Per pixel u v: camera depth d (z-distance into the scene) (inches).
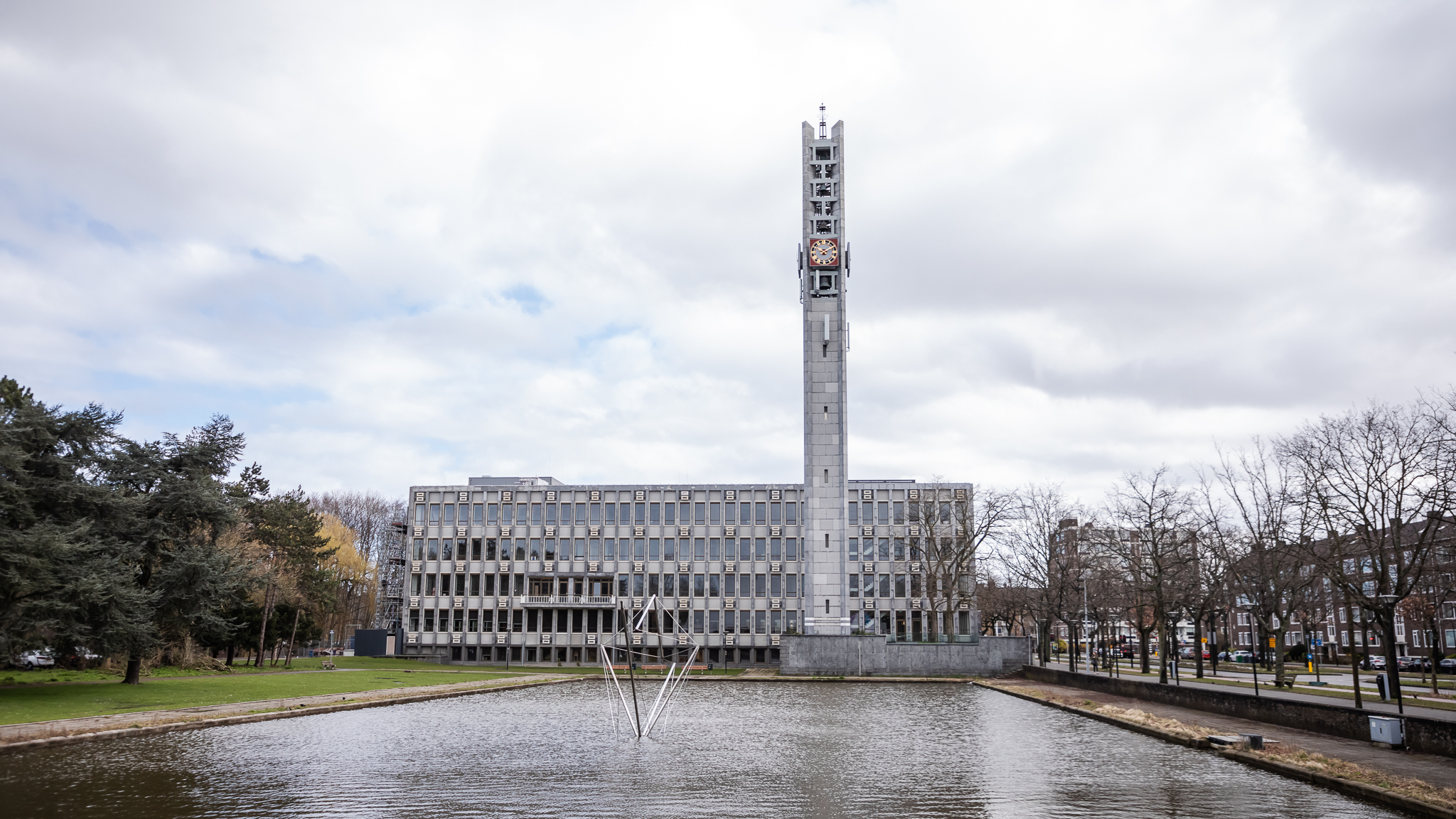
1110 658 3216.0
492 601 4495.6
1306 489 2026.3
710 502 4537.4
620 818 912.3
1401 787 983.6
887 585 4424.2
